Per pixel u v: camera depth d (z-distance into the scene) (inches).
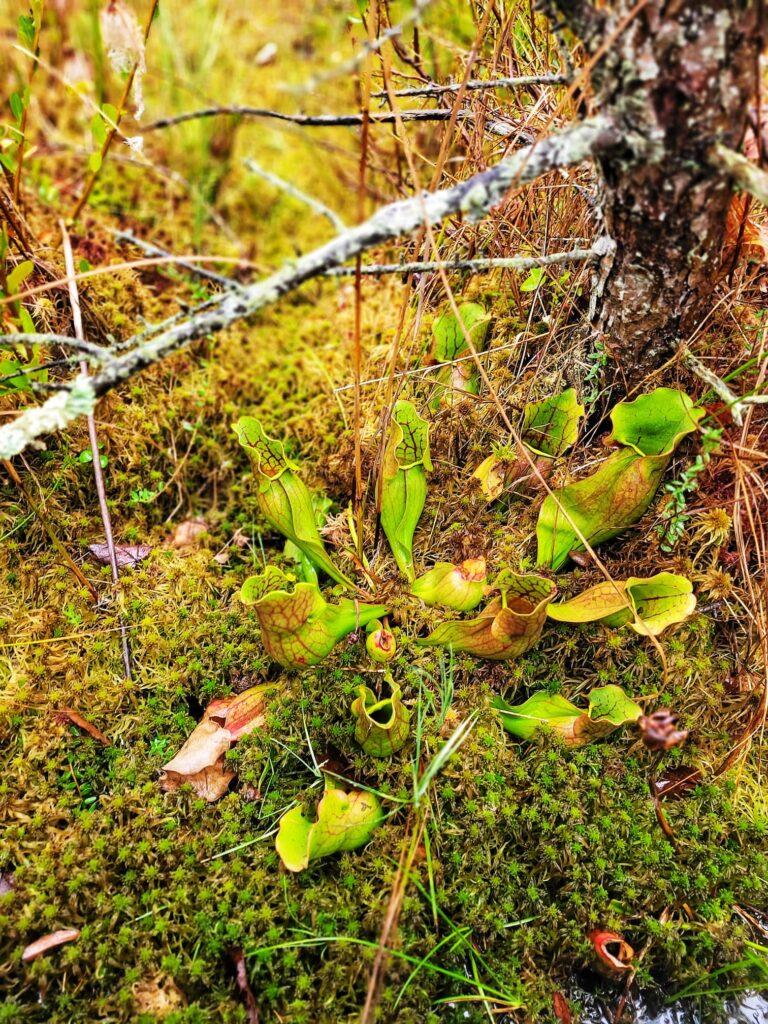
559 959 20.3
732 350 22.4
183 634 23.4
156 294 31.9
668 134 16.7
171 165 37.3
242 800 21.4
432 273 23.4
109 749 21.8
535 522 24.1
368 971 18.9
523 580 20.3
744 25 15.5
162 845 20.1
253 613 23.7
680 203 17.9
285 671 22.5
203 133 36.7
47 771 21.3
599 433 24.3
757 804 21.9
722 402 22.0
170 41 38.1
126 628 23.5
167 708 22.4
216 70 41.5
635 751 21.8
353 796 20.4
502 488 24.5
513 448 24.2
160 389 28.7
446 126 23.5
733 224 20.7
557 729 21.3
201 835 20.7
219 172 37.5
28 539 24.8
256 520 27.5
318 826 18.7
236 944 19.5
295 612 19.7
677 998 20.2
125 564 25.2
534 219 25.1
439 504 24.9
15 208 25.9
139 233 34.6
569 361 24.0
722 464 22.4
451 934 19.3
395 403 22.7
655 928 20.1
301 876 20.1
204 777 21.5
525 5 23.6
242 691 23.0
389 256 32.8
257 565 25.9
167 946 19.3
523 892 20.5
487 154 25.4
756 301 22.4
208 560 26.0
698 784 21.9
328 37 43.3
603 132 16.8
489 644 21.2
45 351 25.6
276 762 21.7
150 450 27.9
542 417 23.6
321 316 33.7
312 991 18.9
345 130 40.0
